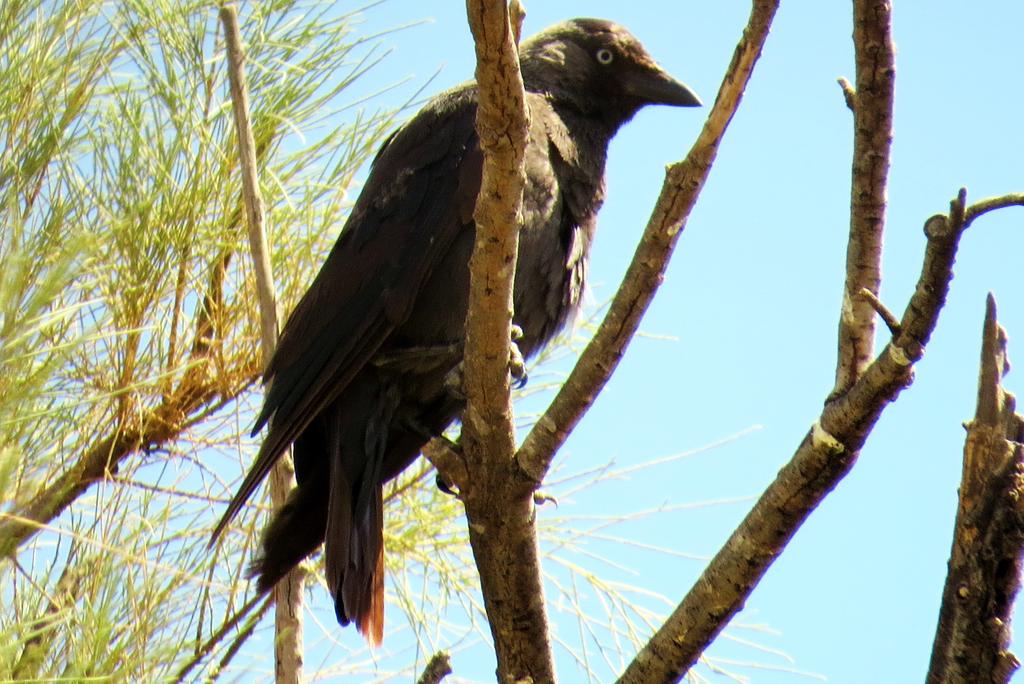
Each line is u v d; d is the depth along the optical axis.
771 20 5.42
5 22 6.98
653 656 6.18
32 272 5.89
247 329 8.05
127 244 7.32
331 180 8.37
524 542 6.70
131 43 7.90
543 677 6.85
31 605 5.07
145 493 6.67
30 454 5.25
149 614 5.25
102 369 7.44
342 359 8.12
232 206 8.00
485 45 5.31
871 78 5.61
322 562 8.62
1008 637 5.11
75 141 7.20
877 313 5.70
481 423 6.50
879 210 5.74
